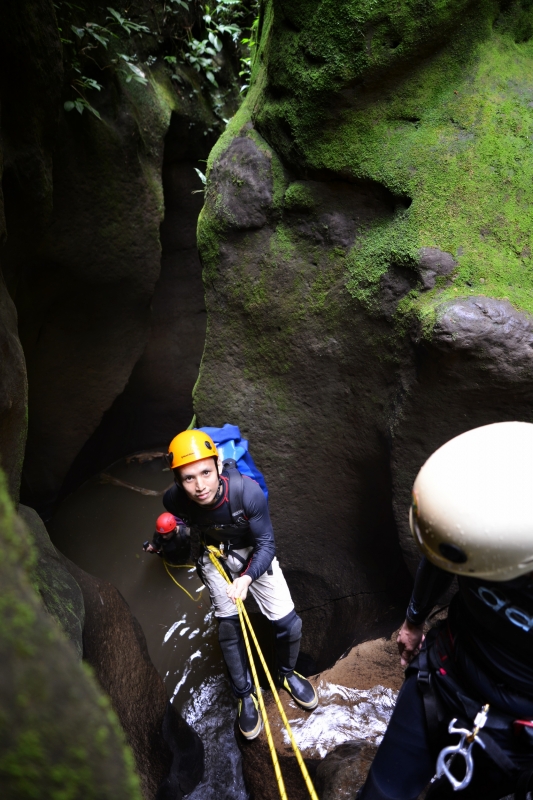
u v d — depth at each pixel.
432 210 2.66
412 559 3.13
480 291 2.54
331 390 3.21
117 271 4.90
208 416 3.49
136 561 5.10
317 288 3.06
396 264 2.75
